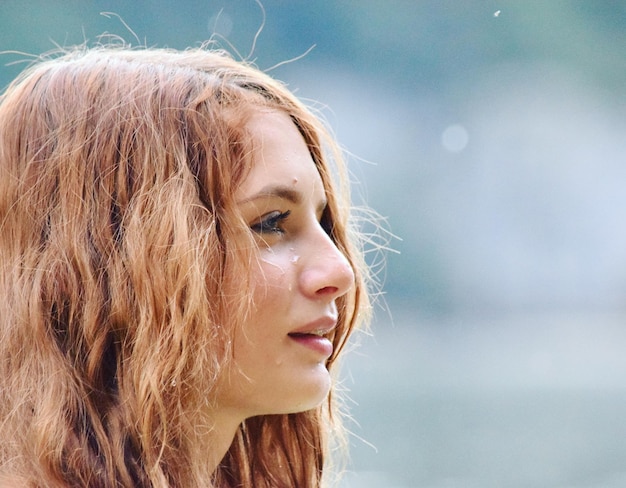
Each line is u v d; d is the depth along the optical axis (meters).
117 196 3.93
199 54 4.43
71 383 3.81
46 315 3.88
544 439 22.56
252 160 3.95
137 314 3.81
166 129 3.97
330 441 5.24
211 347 3.82
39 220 4.00
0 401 3.88
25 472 3.75
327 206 4.62
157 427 3.73
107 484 3.69
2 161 4.13
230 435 4.07
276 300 3.87
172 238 3.84
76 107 4.06
